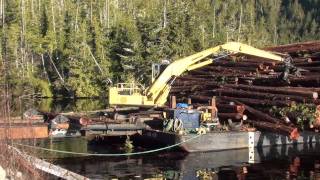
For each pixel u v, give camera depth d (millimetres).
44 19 91812
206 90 38438
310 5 192000
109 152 29625
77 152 29250
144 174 24688
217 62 41531
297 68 35188
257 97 33875
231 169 26016
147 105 35656
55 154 28812
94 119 32406
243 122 32594
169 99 38469
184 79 41375
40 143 32188
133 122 31984
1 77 17344
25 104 29625
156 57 76250
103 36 85188
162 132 30016
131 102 35500
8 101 16531
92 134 30297
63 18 93062
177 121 30281
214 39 92688
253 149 30750
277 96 32469
